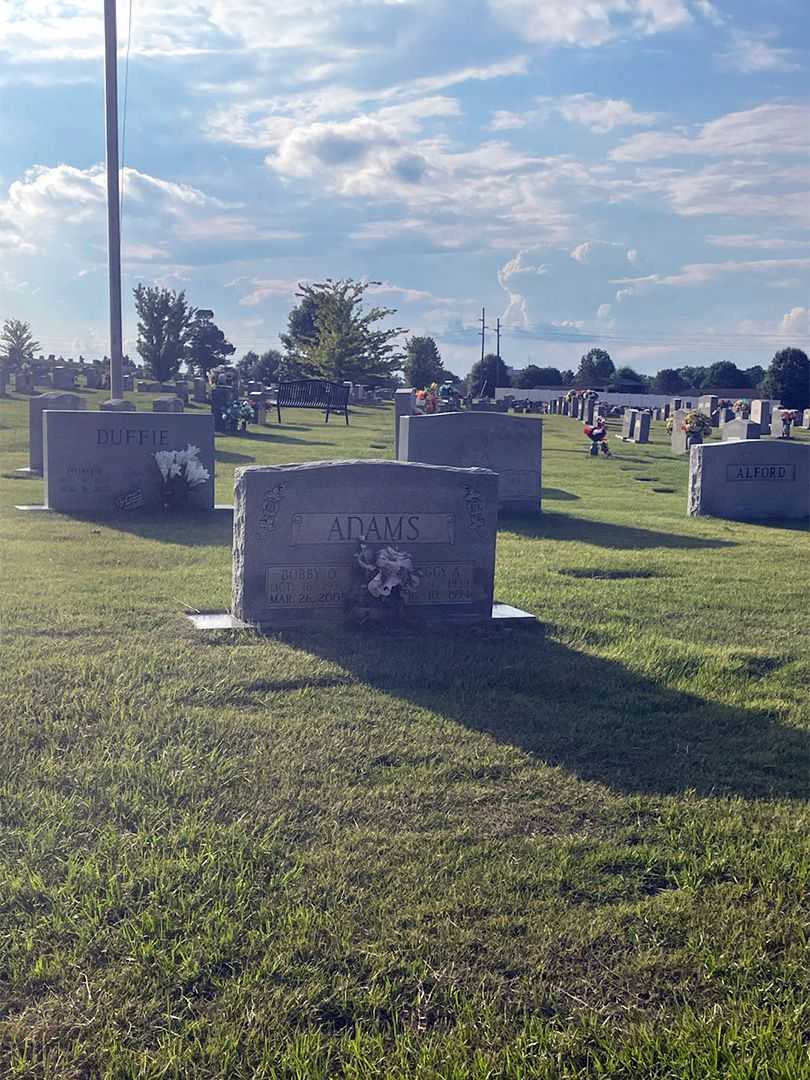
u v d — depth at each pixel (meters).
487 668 3.37
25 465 10.00
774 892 2.01
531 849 2.14
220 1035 1.55
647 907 1.94
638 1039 1.58
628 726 2.88
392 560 3.75
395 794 2.38
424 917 1.88
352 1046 1.53
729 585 4.95
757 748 2.76
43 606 3.98
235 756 2.56
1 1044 1.53
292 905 1.90
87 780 2.38
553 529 6.81
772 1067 1.51
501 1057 1.53
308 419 18.55
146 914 1.84
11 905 1.87
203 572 4.78
